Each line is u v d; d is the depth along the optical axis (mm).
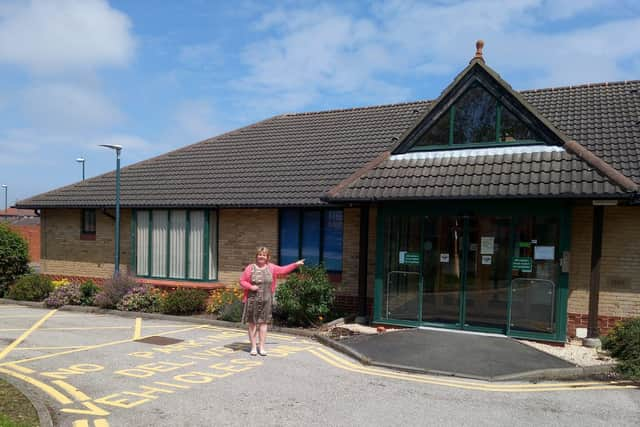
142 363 8250
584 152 9297
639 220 9750
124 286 13789
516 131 10164
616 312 9898
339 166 13781
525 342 9609
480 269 10258
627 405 6508
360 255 11703
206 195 14211
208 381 7266
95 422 5652
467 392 6992
